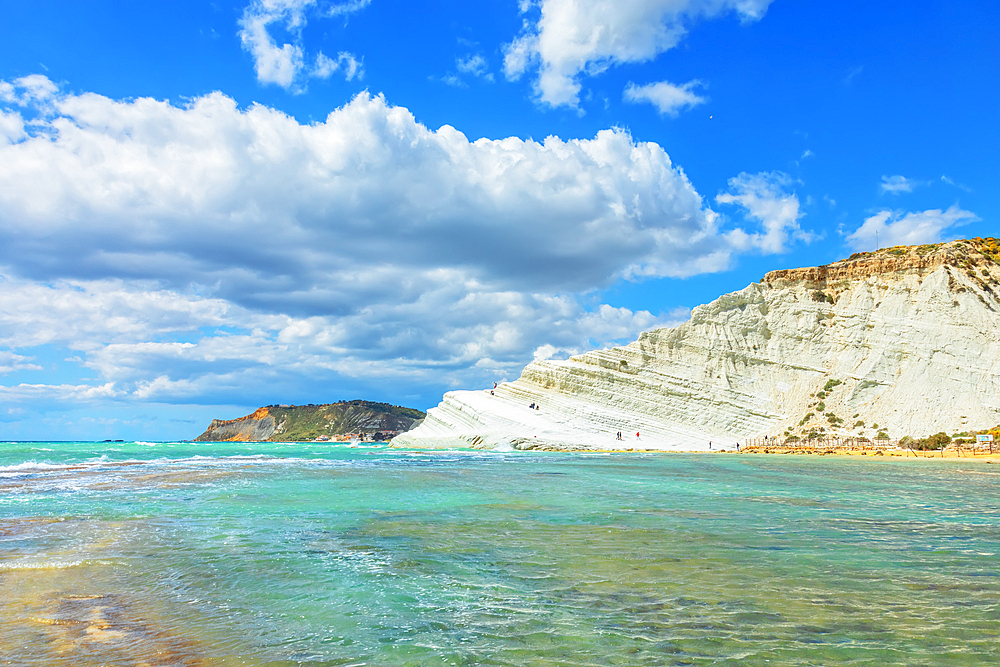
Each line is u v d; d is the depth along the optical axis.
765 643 6.91
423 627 7.39
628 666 6.23
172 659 6.33
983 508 18.94
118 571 9.86
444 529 13.98
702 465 42.56
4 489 20.84
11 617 7.57
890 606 8.31
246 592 8.80
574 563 10.70
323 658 6.41
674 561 10.88
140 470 30.05
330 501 18.75
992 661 6.41
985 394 64.56
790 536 13.47
